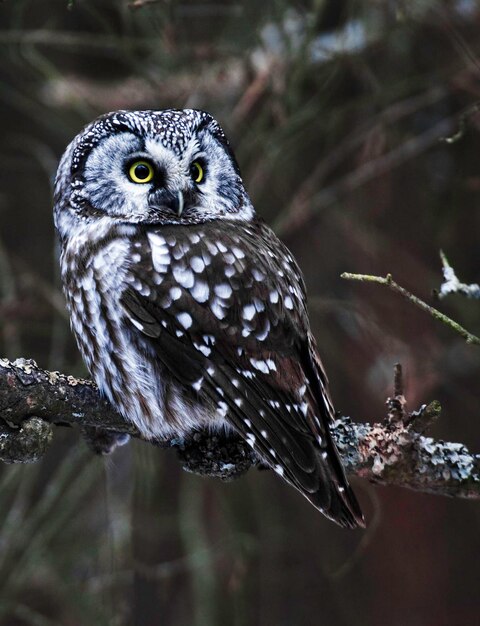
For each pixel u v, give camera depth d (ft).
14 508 36.99
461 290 22.67
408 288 44.09
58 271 39.34
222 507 40.78
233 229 27.55
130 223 27.27
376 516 33.45
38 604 41.83
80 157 28.17
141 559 43.27
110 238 27.12
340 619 45.85
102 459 37.32
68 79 42.78
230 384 25.90
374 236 43.09
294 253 44.88
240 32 38.70
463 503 46.70
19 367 24.57
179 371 26.22
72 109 41.78
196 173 27.86
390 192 43.98
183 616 44.37
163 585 44.37
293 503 45.60
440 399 46.70
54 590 40.81
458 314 44.21
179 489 42.65
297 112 38.78
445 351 44.04
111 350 26.73
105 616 39.01
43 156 40.75
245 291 26.30
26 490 37.52
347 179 40.27
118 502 40.73
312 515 45.75
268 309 26.23
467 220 44.68
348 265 44.62
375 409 44.16
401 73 41.52
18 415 24.56
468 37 40.52
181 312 26.35
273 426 25.35
